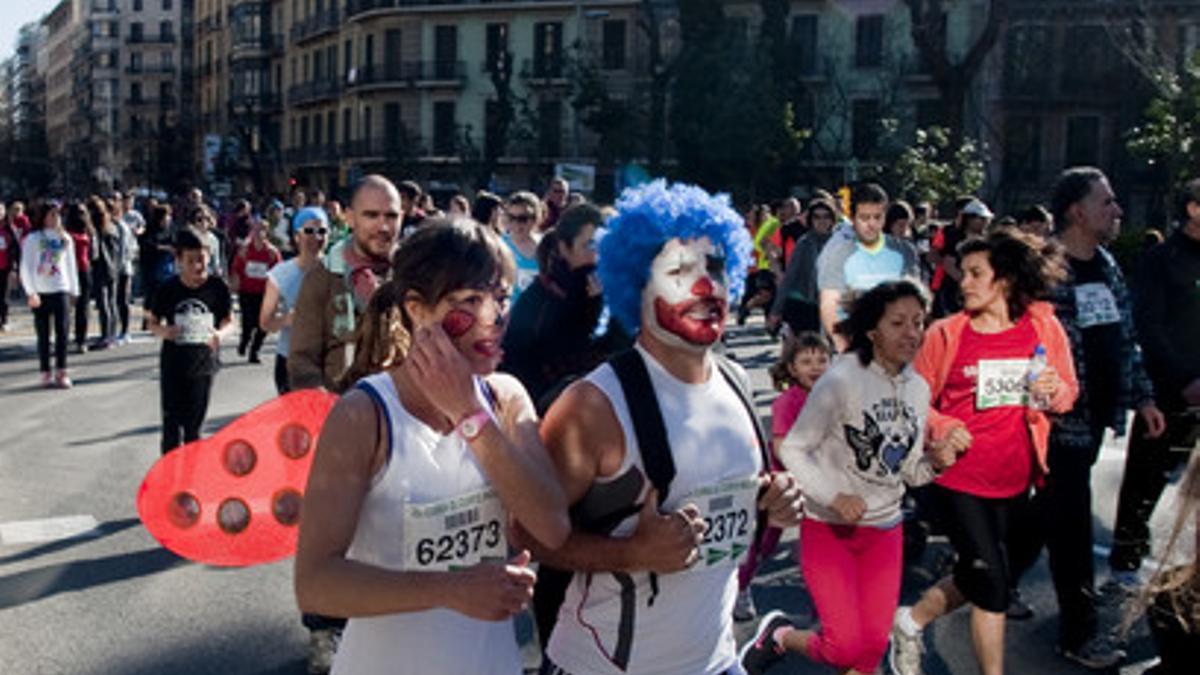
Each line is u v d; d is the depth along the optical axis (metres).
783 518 2.96
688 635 2.78
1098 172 5.43
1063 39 43.12
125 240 17.08
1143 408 5.62
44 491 8.04
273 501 3.58
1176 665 2.33
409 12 54.38
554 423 2.76
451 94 54.12
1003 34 43.31
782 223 16.38
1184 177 25.08
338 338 5.05
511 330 4.91
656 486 2.72
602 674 2.77
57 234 12.56
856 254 7.02
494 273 2.59
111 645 5.23
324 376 5.09
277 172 68.75
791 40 44.09
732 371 2.97
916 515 6.48
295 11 66.31
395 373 2.58
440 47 54.31
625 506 2.73
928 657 5.23
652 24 44.97
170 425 7.55
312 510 2.43
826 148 45.84
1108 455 9.38
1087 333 5.40
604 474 2.73
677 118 42.09
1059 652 5.27
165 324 7.49
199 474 3.55
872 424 4.22
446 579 2.36
